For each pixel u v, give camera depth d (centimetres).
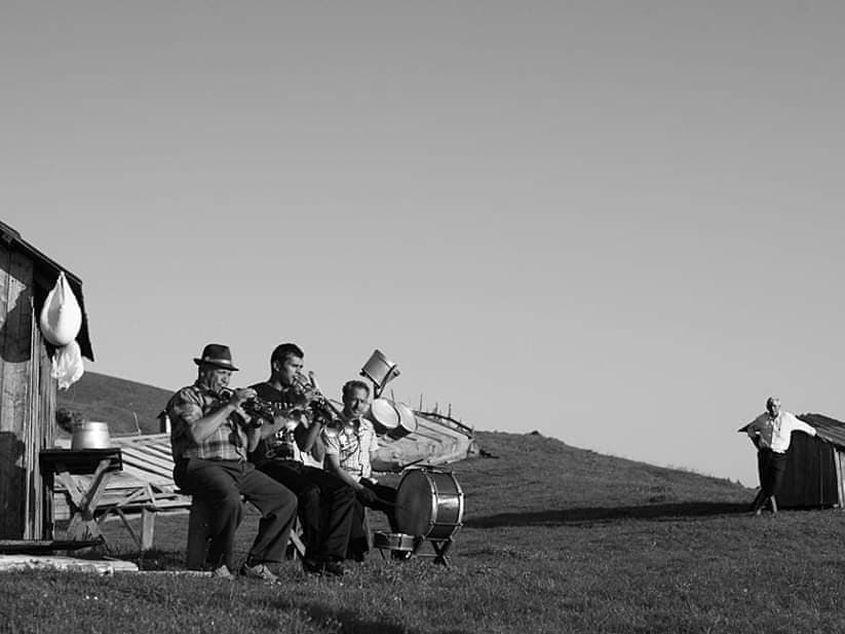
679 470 5228
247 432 1562
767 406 3303
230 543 1509
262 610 1305
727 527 2923
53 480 2122
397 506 1803
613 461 5416
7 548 1608
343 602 1392
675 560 2298
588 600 1574
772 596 1702
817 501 3516
